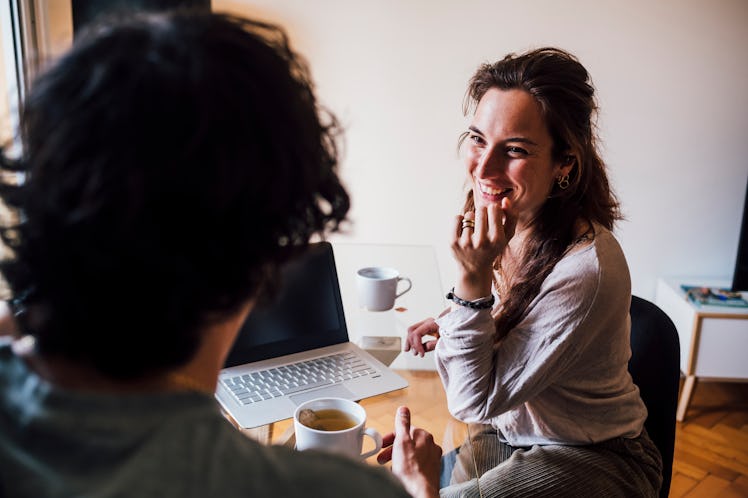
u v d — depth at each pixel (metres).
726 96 2.48
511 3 2.45
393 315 1.27
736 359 2.35
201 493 0.34
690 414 2.48
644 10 2.41
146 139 0.33
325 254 1.20
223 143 0.35
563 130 1.15
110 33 0.37
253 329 1.10
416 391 1.05
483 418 1.13
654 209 2.60
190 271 0.35
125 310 0.35
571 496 1.12
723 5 2.39
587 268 1.12
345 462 0.41
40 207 0.34
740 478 2.10
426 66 2.53
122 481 0.33
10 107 0.39
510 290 1.23
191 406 0.37
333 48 2.53
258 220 0.38
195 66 0.35
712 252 2.64
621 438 1.19
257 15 2.49
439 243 2.71
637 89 2.49
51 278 0.35
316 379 1.05
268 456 0.39
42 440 0.35
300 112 0.40
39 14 1.61
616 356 1.19
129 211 0.33
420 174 2.64
